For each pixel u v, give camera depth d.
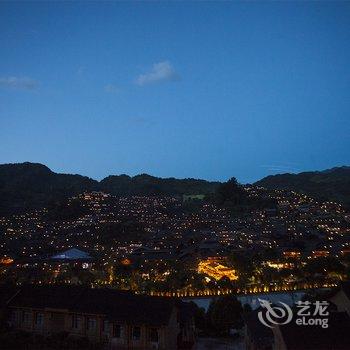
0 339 36.94
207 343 45.81
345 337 28.55
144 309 38.44
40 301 41.62
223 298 52.16
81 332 39.19
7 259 119.00
